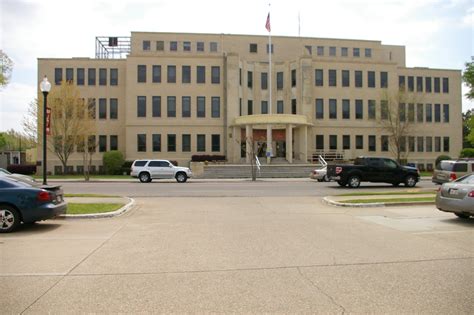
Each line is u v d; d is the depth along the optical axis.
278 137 48.84
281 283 6.15
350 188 25.69
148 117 48.28
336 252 8.21
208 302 5.34
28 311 5.02
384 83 52.03
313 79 50.41
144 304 5.27
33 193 10.66
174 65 48.81
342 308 5.12
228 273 6.70
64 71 49.78
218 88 49.06
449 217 13.22
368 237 9.84
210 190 24.34
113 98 50.28
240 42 54.78
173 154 48.31
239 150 47.78
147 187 26.98
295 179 35.78
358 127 51.19
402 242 9.23
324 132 50.62
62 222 12.32
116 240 9.54
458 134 54.59
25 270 6.89
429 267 7.04
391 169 26.47
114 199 18.05
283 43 55.62
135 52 50.56
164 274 6.66
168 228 11.20
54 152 46.66
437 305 5.21
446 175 24.55
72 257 7.84
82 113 44.94
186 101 48.78
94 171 48.94
